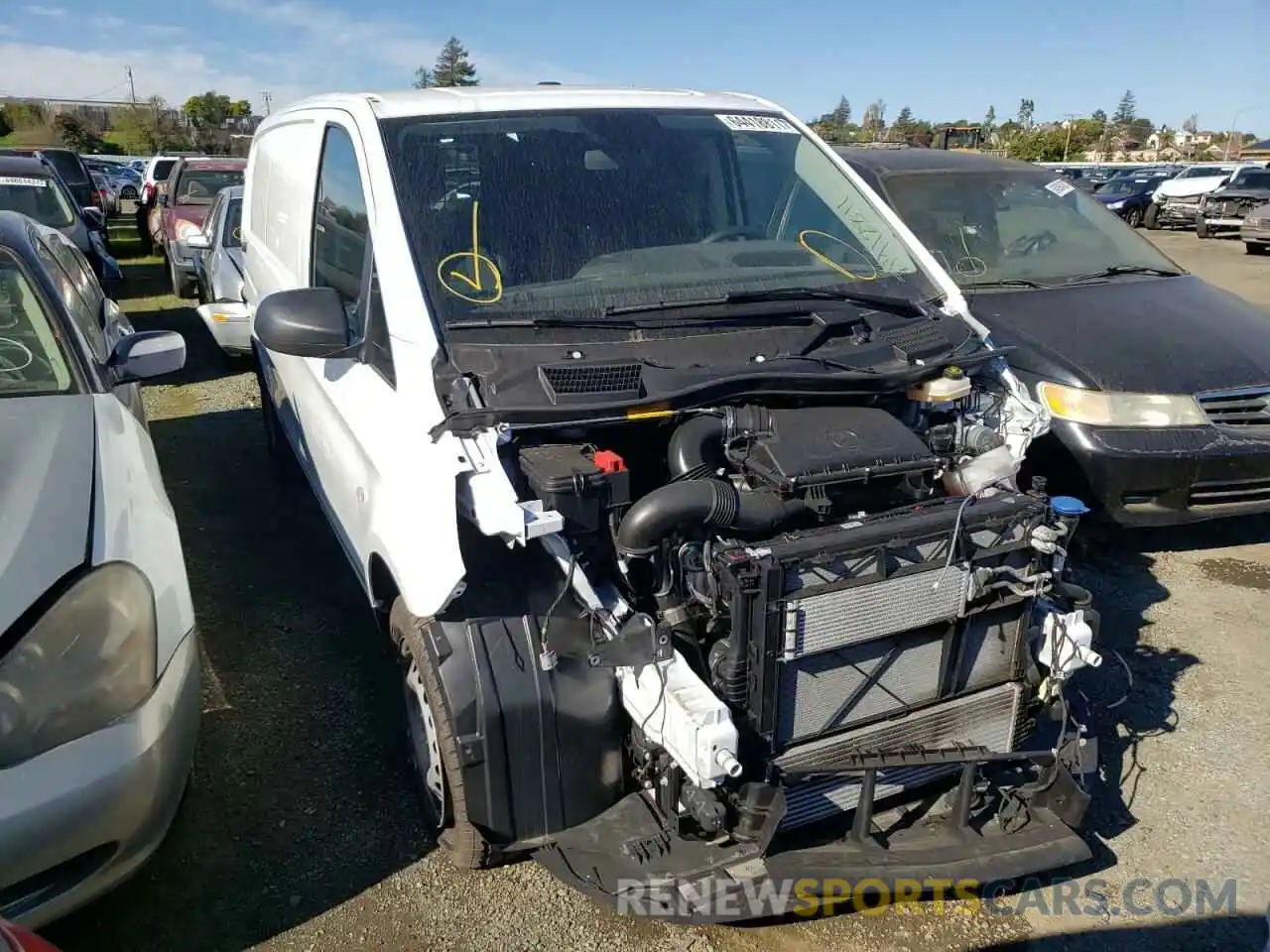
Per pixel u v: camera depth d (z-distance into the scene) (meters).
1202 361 4.95
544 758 2.65
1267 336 5.30
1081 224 6.50
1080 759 2.91
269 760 3.51
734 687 2.50
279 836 3.15
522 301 3.01
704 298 3.15
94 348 4.05
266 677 4.00
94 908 2.86
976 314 5.40
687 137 3.69
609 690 2.70
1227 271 16.84
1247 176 23.69
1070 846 2.76
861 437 2.79
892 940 2.80
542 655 2.64
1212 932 2.83
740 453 2.75
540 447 2.68
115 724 2.50
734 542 2.55
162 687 2.66
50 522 2.72
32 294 3.84
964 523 2.71
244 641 4.28
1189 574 5.02
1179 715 3.84
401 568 2.66
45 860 2.37
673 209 3.43
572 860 2.60
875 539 2.58
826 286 3.42
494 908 2.88
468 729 2.59
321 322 3.13
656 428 2.90
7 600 2.47
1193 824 3.27
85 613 2.56
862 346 3.09
